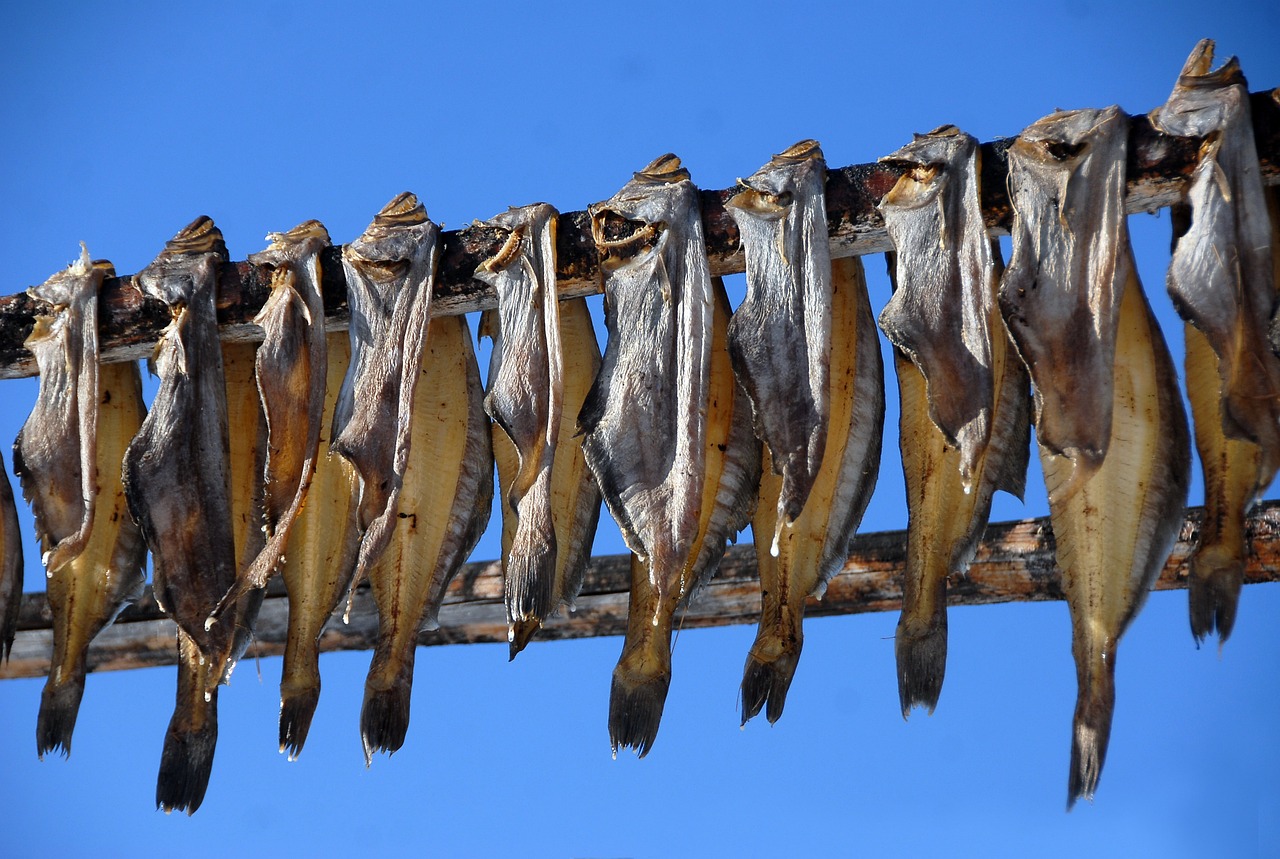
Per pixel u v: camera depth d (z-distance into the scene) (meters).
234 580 7.69
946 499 7.09
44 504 7.81
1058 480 6.77
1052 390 6.52
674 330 7.14
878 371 7.36
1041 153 6.75
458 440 7.78
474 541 7.73
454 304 7.61
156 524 7.66
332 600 7.75
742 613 8.69
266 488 7.44
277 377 7.54
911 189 6.95
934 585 7.01
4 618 8.16
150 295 7.91
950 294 6.77
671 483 6.96
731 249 7.26
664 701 7.30
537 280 7.34
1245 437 6.30
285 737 7.58
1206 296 6.38
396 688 7.52
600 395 7.15
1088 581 6.71
